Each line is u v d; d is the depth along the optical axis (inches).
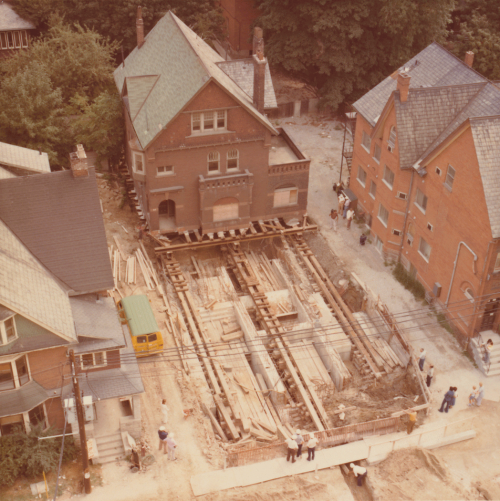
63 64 2309.3
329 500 1272.1
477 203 1497.3
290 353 1688.0
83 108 2177.7
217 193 1861.5
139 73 1975.9
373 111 1946.4
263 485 1286.9
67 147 2186.3
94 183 1382.9
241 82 1945.1
